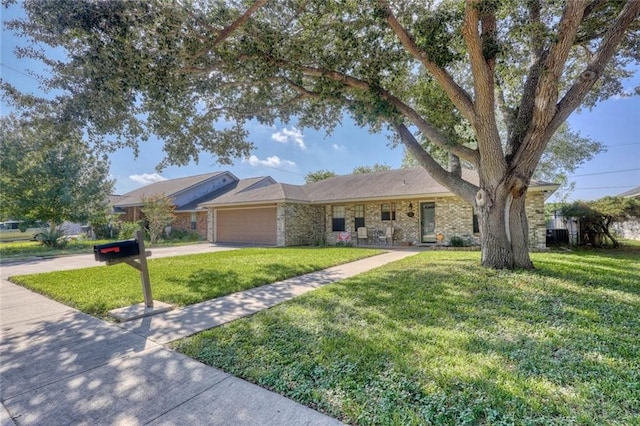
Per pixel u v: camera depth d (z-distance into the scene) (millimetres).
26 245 18344
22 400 2502
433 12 6168
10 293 6328
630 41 7242
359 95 7461
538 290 5090
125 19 4988
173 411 2312
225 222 19750
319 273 7785
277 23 6453
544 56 6414
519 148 6508
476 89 6125
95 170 16609
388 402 2287
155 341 3664
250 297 5527
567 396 2287
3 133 14156
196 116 8312
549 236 14008
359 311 4422
